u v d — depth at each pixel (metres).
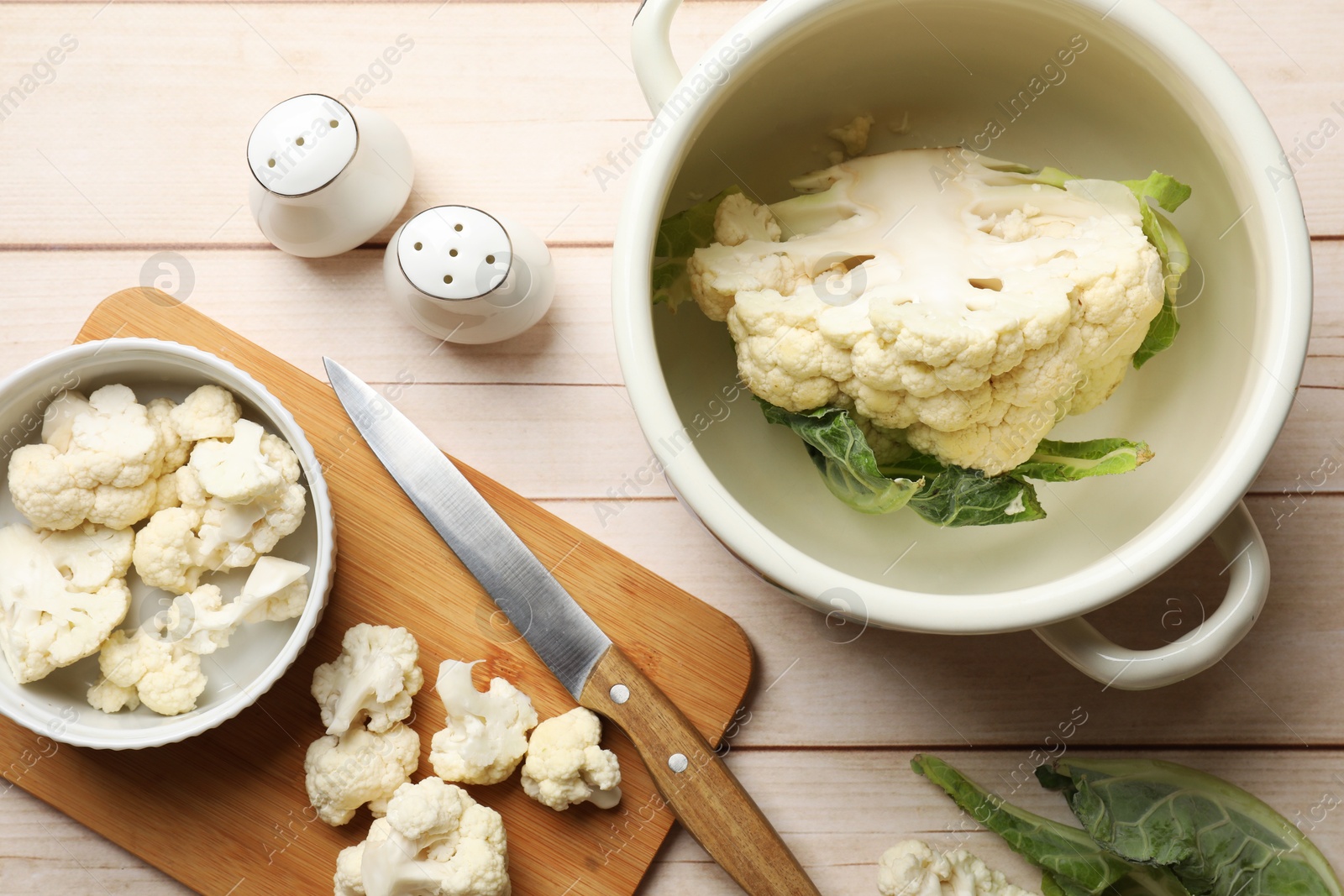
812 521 0.57
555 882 0.61
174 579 0.58
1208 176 0.53
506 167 0.63
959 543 0.57
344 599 0.61
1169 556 0.50
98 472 0.57
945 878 0.61
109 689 0.58
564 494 0.62
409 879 0.58
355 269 0.63
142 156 0.63
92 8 0.63
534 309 0.60
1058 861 0.61
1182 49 0.51
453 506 0.60
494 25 0.63
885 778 0.62
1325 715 0.62
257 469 0.57
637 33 0.53
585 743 0.59
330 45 0.63
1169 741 0.62
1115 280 0.53
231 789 0.60
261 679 0.56
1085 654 0.55
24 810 0.61
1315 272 0.62
